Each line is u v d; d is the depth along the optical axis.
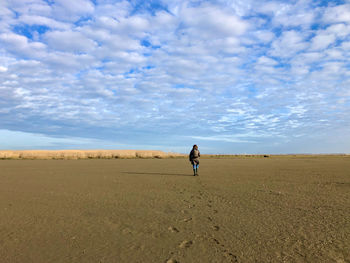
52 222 6.17
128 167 26.08
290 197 9.22
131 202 8.44
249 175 17.48
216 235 5.18
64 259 4.10
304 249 4.42
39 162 36.81
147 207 7.70
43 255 4.27
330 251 4.33
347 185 12.31
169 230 5.53
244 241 4.83
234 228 5.62
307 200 8.66
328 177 16.03
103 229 5.62
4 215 6.83
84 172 19.94
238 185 12.42
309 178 15.45
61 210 7.36
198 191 10.65
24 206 7.90
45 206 7.89
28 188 11.56
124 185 12.49
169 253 4.30
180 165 29.84
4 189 11.30
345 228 5.54
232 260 4.02
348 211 7.07
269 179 14.95
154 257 4.15
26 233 5.38
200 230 5.51
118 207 7.71
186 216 6.65
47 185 12.52
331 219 6.26
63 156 53.09
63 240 4.96
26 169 23.16
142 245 4.68
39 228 5.71
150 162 37.56
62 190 10.97
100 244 4.74
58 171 20.88
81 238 5.07
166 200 8.75
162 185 12.50
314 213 6.88
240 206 7.77
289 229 5.52
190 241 4.86
